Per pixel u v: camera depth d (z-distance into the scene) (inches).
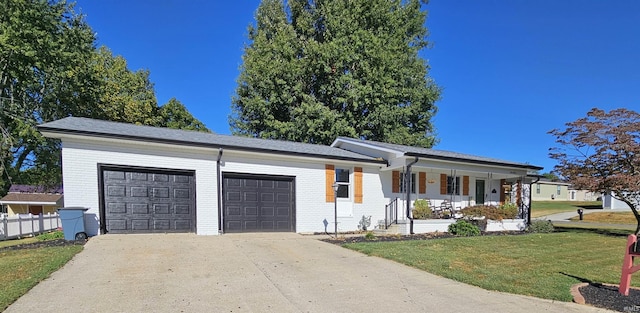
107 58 1197.7
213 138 489.4
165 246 330.0
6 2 748.6
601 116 554.6
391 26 1037.2
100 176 381.4
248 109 996.6
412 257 318.0
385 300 201.3
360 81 931.3
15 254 286.0
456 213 593.6
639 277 277.3
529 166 657.6
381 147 563.8
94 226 376.2
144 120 1146.7
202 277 235.1
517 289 229.3
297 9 1160.2
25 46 737.0
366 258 314.2
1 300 182.2
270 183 484.1
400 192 593.3
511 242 446.6
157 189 411.5
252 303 189.8
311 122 885.2
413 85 1063.0
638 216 570.3
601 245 448.8
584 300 208.1
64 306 178.2
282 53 970.7
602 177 542.0
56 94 868.6
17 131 792.3
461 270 281.3
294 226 495.5
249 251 323.9
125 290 204.7
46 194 1336.1
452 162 572.7
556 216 1147.9
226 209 450.3
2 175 903.7
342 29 953.5
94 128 392.5
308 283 231.0
